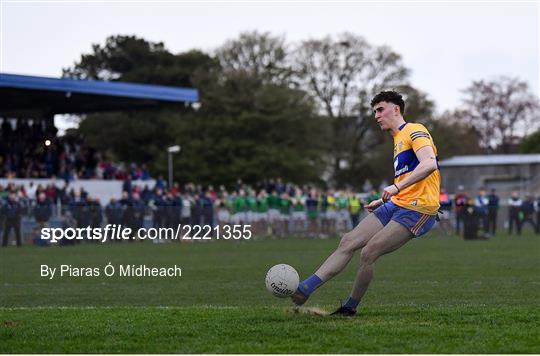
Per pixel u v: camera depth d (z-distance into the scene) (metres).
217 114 141.12
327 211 90.38
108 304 31.88
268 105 139.38
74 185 100.06
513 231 99.75
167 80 156.25
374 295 33.72
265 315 24.91
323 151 149.25
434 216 23.38
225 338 21.17
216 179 136.50
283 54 154.75
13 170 100.25
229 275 44.62
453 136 166.88
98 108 114.75
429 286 37.31
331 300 32.19
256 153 137.88
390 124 23.59
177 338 21.31
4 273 47.06
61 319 24.78
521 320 23.62
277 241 81.38
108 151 149.75
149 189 97.25
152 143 148.00
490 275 42.75
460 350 19.52
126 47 161.38
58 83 95.00
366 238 23.61
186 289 37.50
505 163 157.00
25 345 20.67
